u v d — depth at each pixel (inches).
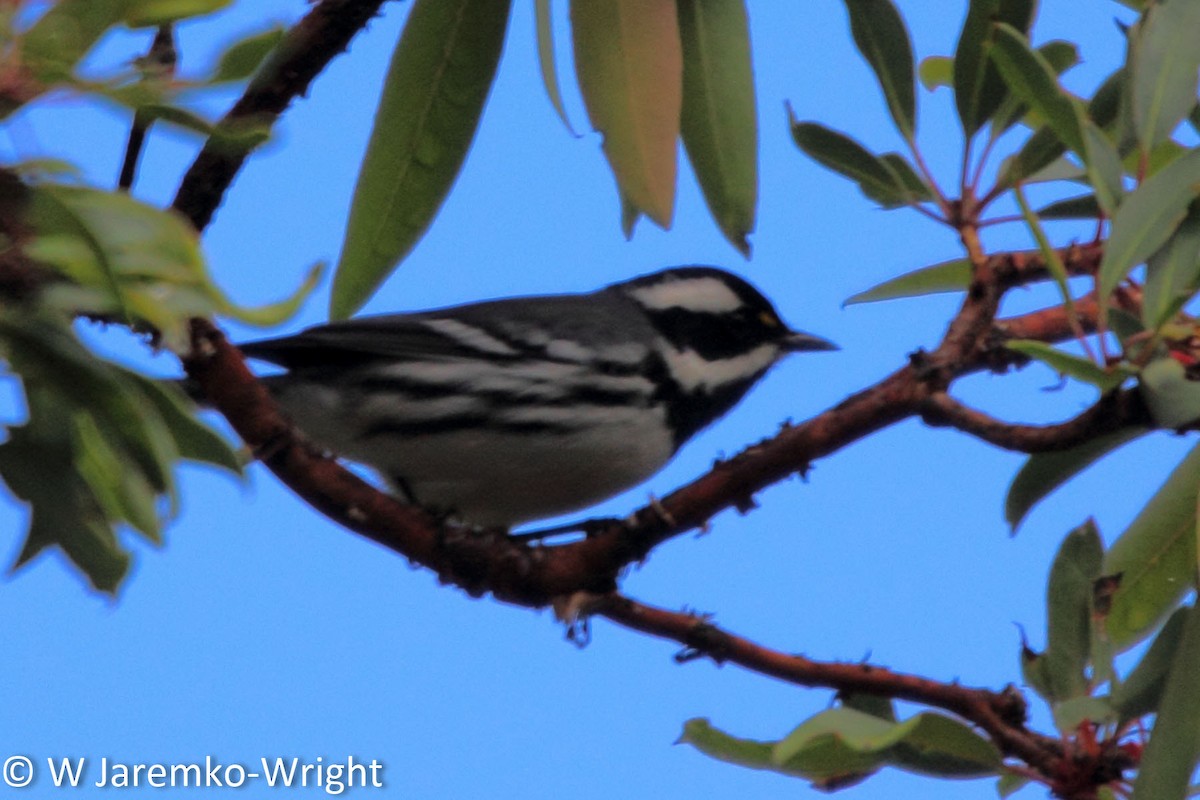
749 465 255.9
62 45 157.1
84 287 157.4
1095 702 227.1
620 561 267.0
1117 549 278.4
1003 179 259.1
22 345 167.2
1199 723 214.7
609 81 254.5
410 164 309.9
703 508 259.6
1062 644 243.3
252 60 164.1
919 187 265.6
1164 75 243.3
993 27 240.2
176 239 156.7
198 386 289.0
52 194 150.6
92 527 194.4
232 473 187.5
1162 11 247.0
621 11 254.8
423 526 276.7
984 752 229.0
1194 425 220.4
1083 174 282.7
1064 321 270.8
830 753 233.1
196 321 261.1
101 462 192.9
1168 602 275.9
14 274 158.7
